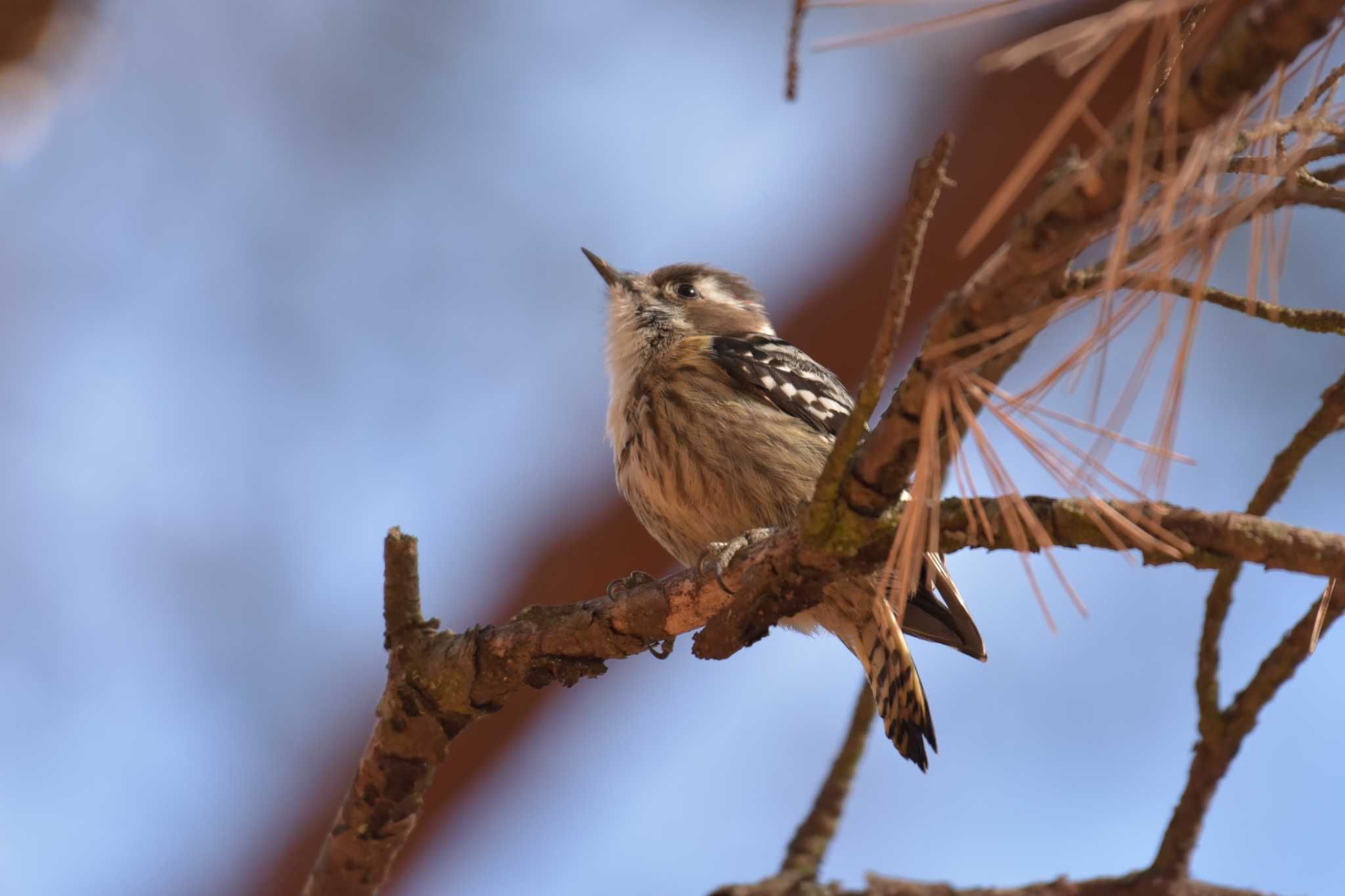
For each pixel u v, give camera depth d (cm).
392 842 852
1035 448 485
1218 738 763
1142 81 418
